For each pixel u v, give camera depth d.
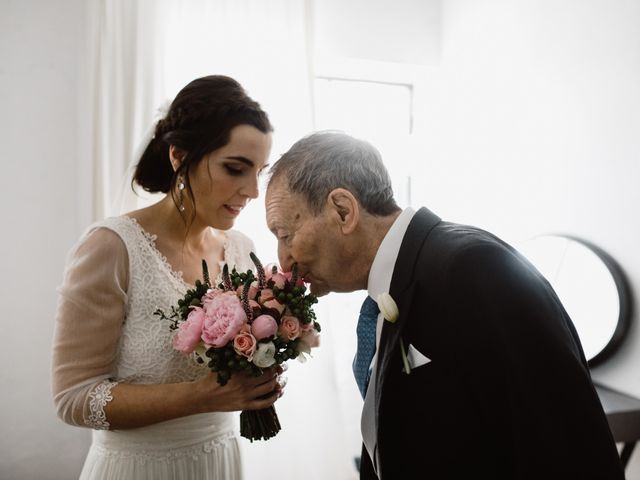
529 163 2.15
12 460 2.06
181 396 0.94
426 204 2.94
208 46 2.22
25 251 2.05
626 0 1.72
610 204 1.78
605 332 1.75
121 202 1.37
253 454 2.23
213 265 1.24
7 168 2.01
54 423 2.10
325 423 2.32
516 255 0.82
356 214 0.80
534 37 2.12
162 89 2.10
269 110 2.32
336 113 2.87
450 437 0.75
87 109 2.02
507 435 0.71
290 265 0.90
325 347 2.34
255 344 0.83
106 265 1.00
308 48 2.37
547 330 0.69
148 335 1.04
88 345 0.97
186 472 1.10
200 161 1.04
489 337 0.70
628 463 1.76
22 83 2.01
